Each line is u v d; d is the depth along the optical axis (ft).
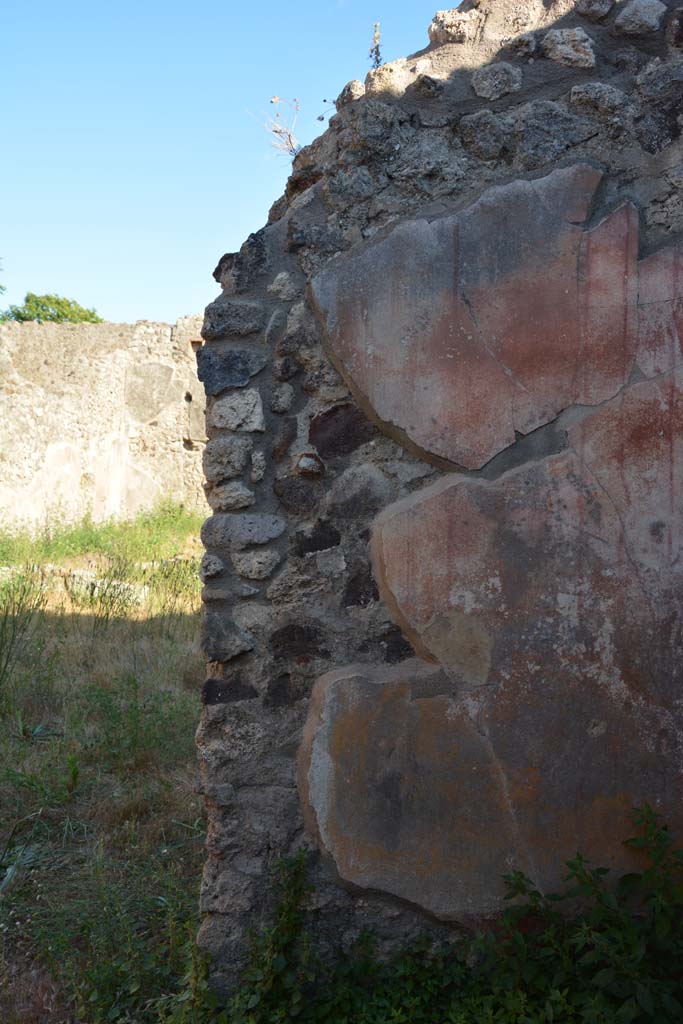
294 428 9.32
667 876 8.23
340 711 8.99
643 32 9.04
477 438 8.90
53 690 18.89
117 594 27.09
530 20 9.25
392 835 8.91
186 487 43.55
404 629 9.02
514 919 8.49
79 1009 8.90
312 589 9.25
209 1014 8.64
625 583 8.75
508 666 8.81
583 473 8.79
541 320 8.82
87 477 41.29
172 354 43.19
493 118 9.05
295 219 9.27
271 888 9.07
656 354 8.74
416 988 8.70
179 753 15.89
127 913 10.38
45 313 90.17
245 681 9.30
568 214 8.80
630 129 8.91
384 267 8.97
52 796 14.19
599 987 8.00
